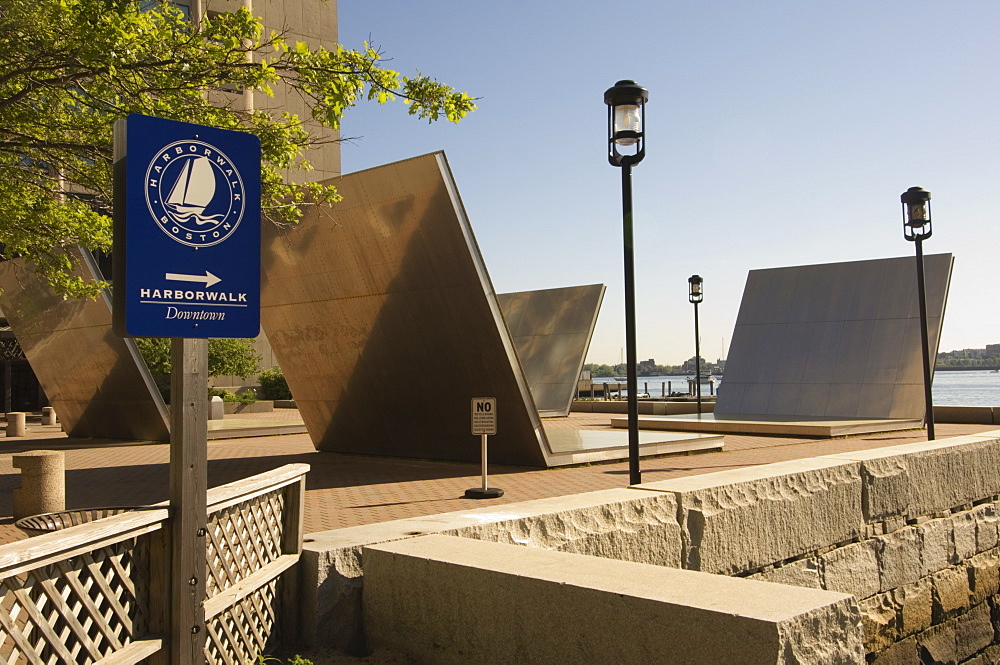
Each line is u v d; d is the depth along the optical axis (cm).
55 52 832
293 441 2084
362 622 548
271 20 3950
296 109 3359
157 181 344
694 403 3047
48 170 1074
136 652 365
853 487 1004
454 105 935
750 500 852
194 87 889
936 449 1165
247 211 376
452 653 490
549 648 439
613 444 1550
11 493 1198
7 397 3762
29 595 327
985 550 1246
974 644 1202
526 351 3150
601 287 3062
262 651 512
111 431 2109
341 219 1303
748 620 367
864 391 2327
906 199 1644
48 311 1906
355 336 1448
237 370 3519
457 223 1187
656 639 397
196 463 381
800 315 2548
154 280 342
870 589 1016
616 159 964
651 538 738
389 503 998
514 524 635
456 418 1423
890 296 2405
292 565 538
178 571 373
